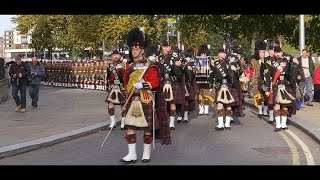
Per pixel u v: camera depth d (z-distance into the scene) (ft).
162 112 27.04
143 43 26.43
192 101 45.57
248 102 59.93
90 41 126.93
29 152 30.68
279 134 36.91
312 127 37.27
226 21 74.95
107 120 44.65
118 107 58.29
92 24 123.54
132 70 26.30
